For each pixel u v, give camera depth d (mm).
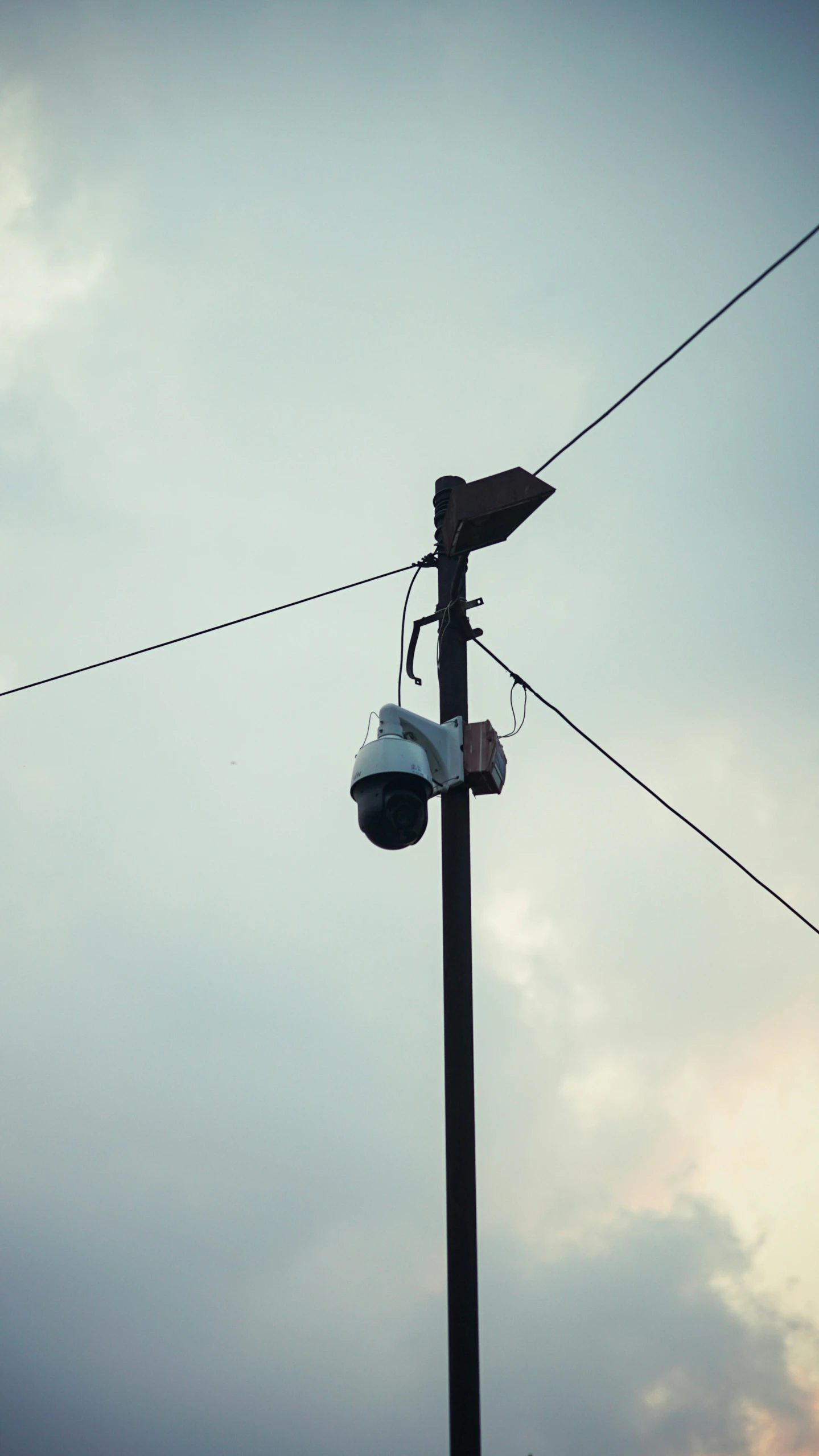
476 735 8367
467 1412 6535
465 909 8000
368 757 7836
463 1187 7141
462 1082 7457
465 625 9148
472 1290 6867
